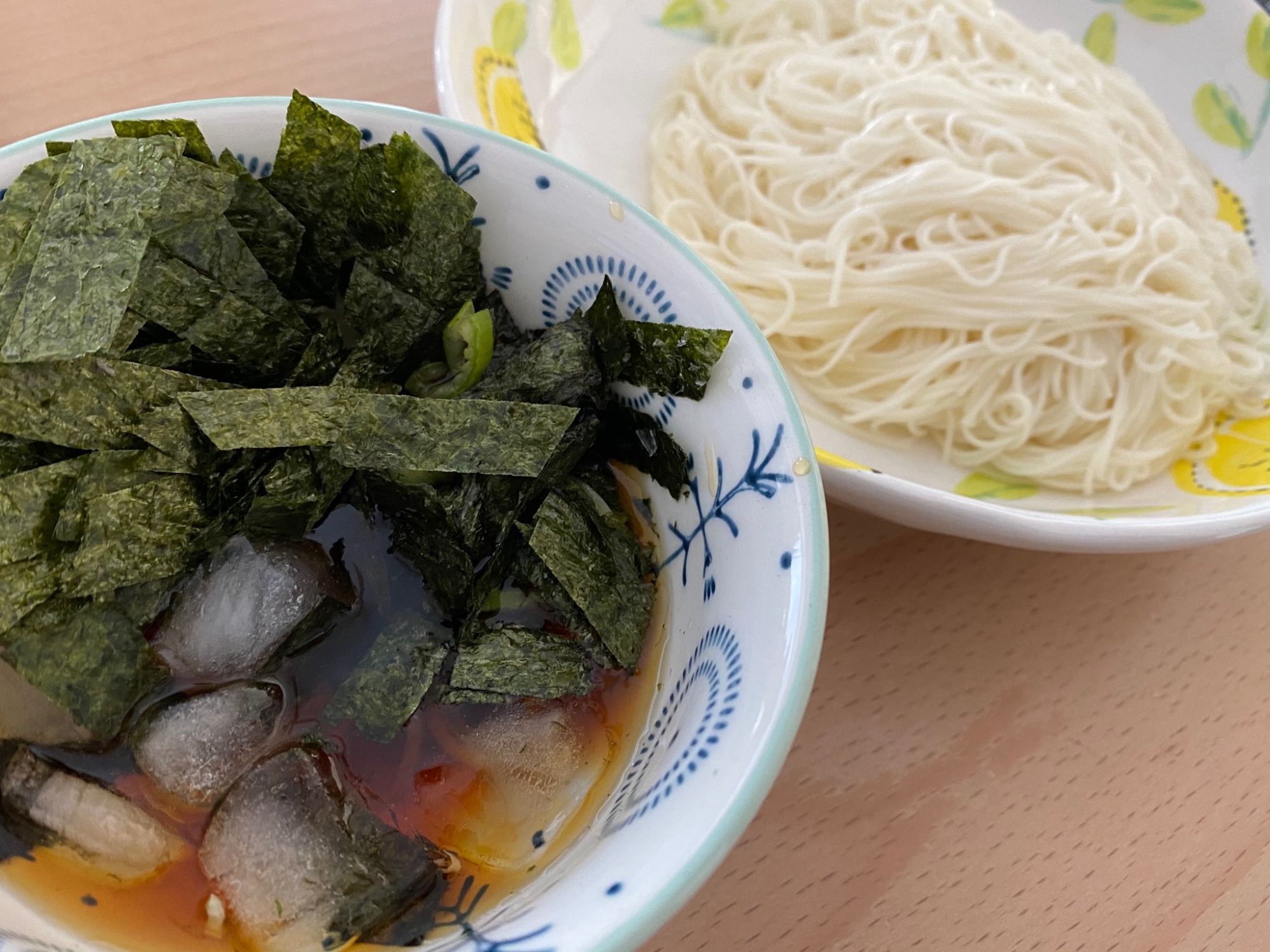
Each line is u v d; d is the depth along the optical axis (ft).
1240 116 0.77
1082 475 0.65
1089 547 0.52
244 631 0.40
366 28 0.73
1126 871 0.49
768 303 0.70
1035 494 0.65
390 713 0.40
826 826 0.49
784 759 0.31
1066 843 0.49
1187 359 0.66
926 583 0.57
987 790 0.51
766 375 0.38
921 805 0.50
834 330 0.70
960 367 0.67
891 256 0.69
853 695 0.53
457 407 0.40
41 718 0.38
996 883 0.48
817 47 0.81
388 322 0.44
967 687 0.54
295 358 0.42
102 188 0.38
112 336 0.36
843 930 0.46
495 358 0.46
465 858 0.39
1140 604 0.57
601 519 0.44
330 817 0.38
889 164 0.72
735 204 0.76
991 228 0.69
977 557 0.58
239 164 0.41
